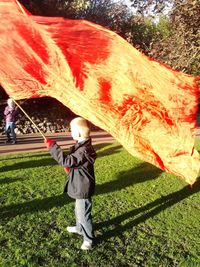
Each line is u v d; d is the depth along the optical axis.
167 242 2.35
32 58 2.38
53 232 2.40
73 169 2.14
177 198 3.11
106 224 2.54
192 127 2.39
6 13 2.36
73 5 8.77
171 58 4.50
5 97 8.77
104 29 2.37
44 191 3.11
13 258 2.08
